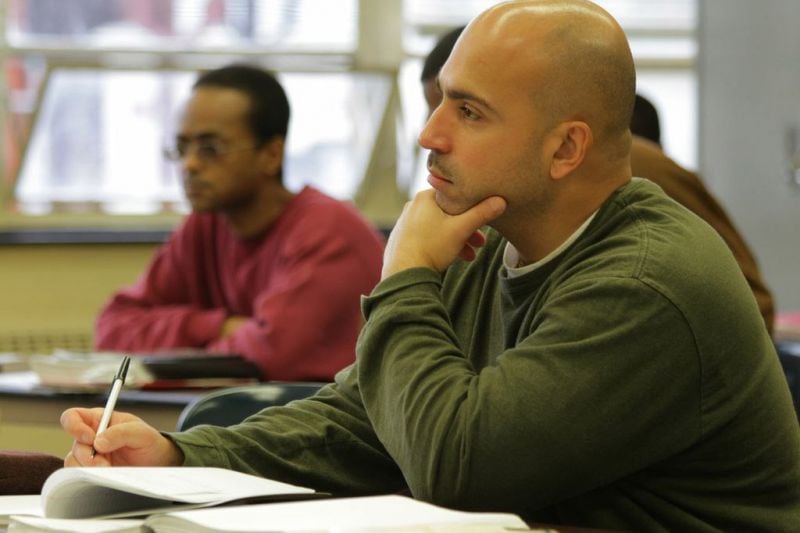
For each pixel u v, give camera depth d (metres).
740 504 2.46
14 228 8.43
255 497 2.28
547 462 2.32
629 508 2.45
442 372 2.42
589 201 2.55
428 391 2.40
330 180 9.00
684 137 9.77
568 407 2.32
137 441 2.56
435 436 2.35
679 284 2.36
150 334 5.79
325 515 2.00
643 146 4.64
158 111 8.64
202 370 4.81
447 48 4.30
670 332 2.34
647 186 2.60
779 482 2.49
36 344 8.08
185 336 5.72
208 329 5.69
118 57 8.49
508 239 2.62
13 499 2.55
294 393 3.37
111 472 2.30
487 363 2.74
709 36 9.16
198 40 8.66
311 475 2.77
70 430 2.58
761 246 8.74
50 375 4.70
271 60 8.77
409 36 9.11
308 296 5.46
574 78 2.49
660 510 2.45
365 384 2.52
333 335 5.50
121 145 8.60
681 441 2.39
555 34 2.50
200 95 5.60
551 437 2.31
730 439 2.43
